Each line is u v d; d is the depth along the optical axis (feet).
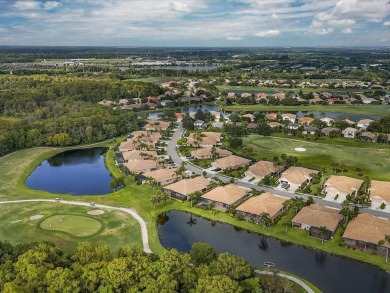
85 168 572.10
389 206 406.21
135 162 541.75
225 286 218.18
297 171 488.85
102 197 438.81
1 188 469.57
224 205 407.44
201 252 274.16
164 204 419.13
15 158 608.19
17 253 266.77
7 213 392.88
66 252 311.88
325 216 355.15
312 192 444.55
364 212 391.86
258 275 268.41
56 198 435.53
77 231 351.87
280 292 241.96
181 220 385.91
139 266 241.35
